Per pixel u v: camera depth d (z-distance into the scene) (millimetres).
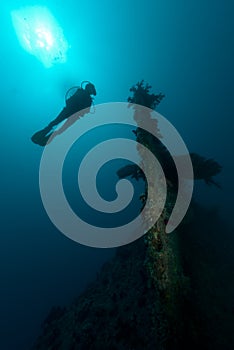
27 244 31094
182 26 39500
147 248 3432
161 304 3100
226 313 4211
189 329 3152
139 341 5016
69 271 24391
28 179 39969
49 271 25531
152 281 3234
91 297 7551
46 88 41812
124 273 7266
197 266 4801
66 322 7855
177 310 3164
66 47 40250
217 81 33031
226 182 16297
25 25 37969
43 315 20859
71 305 9422
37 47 39344
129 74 42188
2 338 19875
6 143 42062
